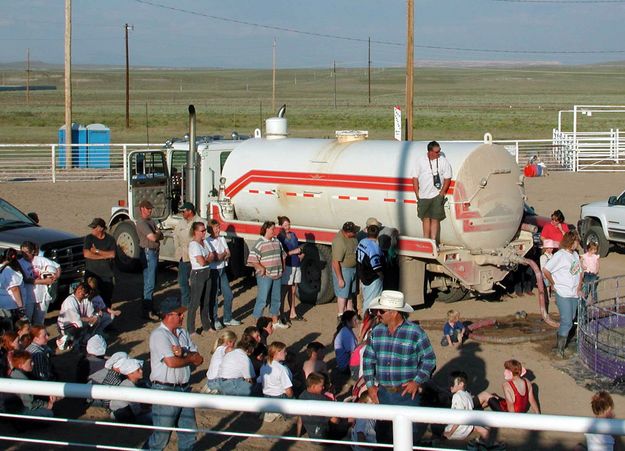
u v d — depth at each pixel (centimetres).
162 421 726
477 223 1334
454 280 1388
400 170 1359
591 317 1217
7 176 3416
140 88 18712
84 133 3831
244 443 836
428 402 935
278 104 11425
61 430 864
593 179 3338
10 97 12769
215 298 1281
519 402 902
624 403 972
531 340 1209
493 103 11638
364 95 14912
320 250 1446
